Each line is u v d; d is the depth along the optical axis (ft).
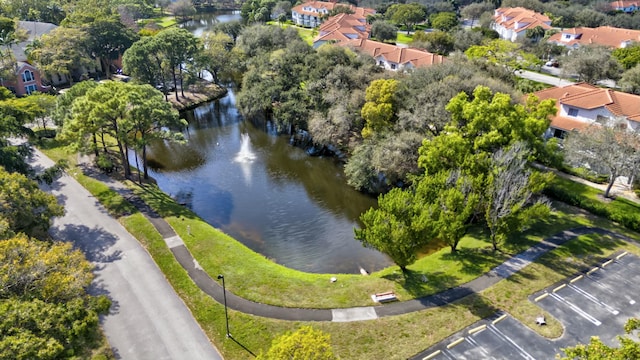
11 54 242.58
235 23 379.96
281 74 221.46
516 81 217.56
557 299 104.73
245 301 105.81
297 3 550.36
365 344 92.68
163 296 107.04
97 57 299.38
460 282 111.45
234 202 163.73
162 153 203.62
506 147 133.18
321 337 69.21
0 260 78.38
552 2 500.74
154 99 164.45
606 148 140.97
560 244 126.52
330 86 194.49
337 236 144.56
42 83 275.80
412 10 425.69
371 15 455.22
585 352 62.95
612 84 268.82
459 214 116.67
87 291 107.34
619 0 501.15
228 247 128.67
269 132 230.48
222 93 290.76
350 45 287.28
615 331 95.20
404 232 105.81
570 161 151.33
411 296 106.63
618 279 111.75
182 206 155.74
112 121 154.51
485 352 90.02
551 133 191.62
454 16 413.80
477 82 167.94
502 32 419.54
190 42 260.83
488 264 118.32
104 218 139.95
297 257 133.18
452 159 137.90
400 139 155.22
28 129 162.09
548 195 155.43
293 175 185.57
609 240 128.77
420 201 115.24
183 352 91.91
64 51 263.70
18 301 73.00
